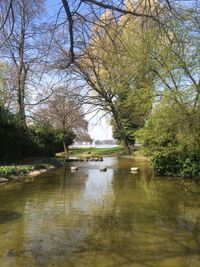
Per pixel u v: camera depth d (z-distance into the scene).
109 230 8.24
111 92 27.11
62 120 39.31
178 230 8.30
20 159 25.09
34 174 19.50
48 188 14.56
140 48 14.91
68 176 19.16
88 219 9.30
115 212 10.13
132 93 19.52
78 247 7.05
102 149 47.16
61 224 8.75
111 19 4.62
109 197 12.57
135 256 6.58
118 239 7.57
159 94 16.88
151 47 14.91
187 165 17.94
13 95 25.61
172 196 12.81
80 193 13.41
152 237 7.73
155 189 14.44
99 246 7.09
